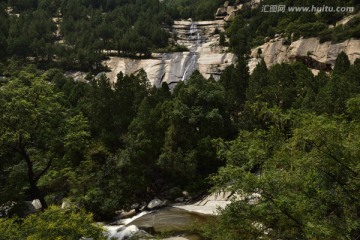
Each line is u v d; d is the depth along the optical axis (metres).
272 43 66.38
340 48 52.56
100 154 31.03
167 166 29.77
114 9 115.81
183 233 20.38
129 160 28.94
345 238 8.53
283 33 69.06
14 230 10.77
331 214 9.35
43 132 22.27
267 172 9.68
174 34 98.75
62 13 112.75
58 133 22.83
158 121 32.66
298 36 62.09
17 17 99.56
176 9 118.69
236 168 9.76
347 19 62.47
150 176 30.38
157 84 69.31
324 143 8.86
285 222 9.48
